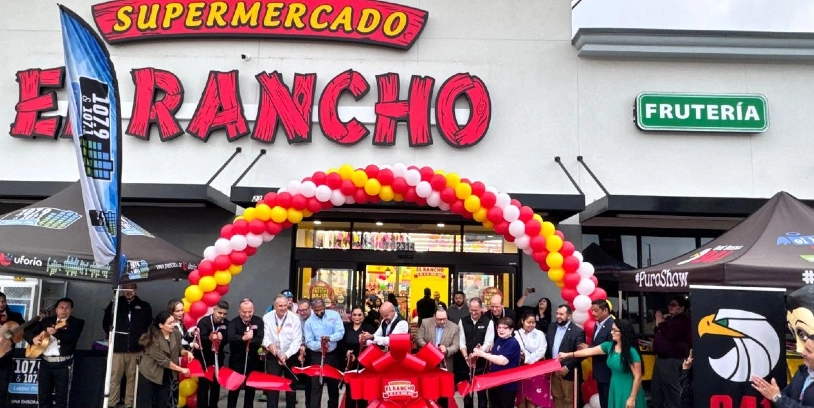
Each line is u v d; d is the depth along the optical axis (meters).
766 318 5.51
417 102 11.34
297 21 11.63
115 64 11.68
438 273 11.76
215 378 8.16
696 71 11.61
